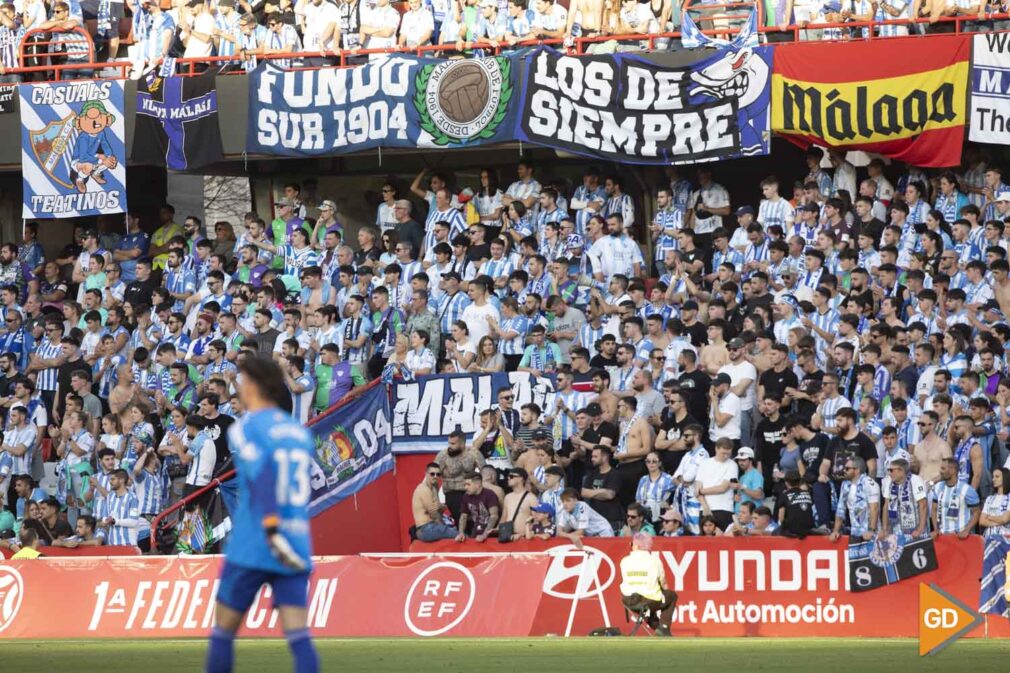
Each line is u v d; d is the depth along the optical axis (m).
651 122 74.25
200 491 60.94
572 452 61.75
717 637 51.34
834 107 71.56
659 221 75.50
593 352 68.00
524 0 83.56
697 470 57.31
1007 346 60.31
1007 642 46.00
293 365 66.25
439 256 73.50
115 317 77.19
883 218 70.12
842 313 62.84
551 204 75.00
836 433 54.94
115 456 66.31
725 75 73.19
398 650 43.66
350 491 64.12
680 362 62.94
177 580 54.78
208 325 73.31
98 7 90.62
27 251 87.38
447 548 59.66
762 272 66.12
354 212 88.50
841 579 52.94
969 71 69.62
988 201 68.06
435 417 65.75
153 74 81.94
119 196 82.25
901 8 73.50
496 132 76.19
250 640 49.94
